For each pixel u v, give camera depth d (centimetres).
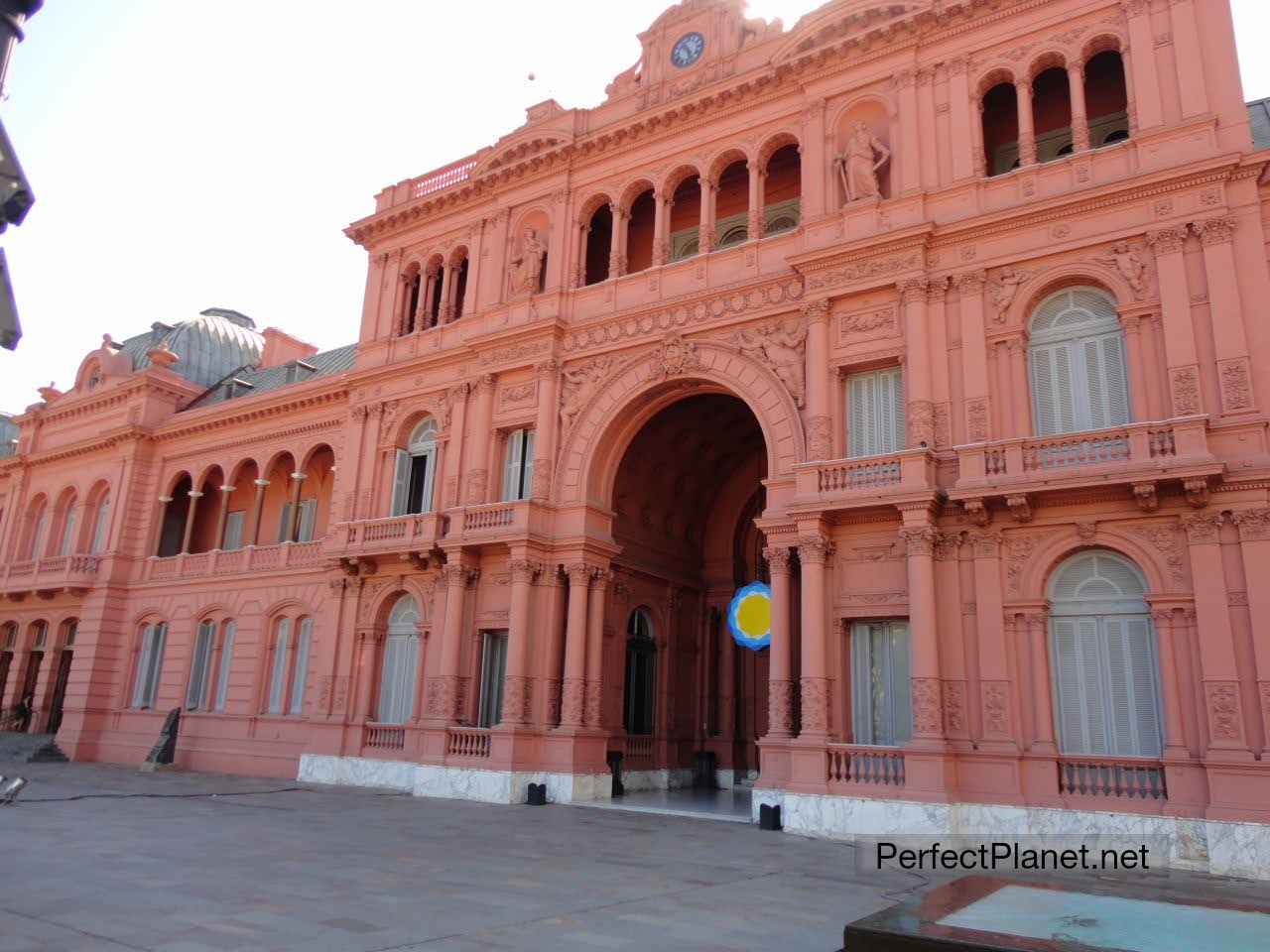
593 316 2627
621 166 2709
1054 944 484
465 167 3106
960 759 1791
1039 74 2261
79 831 1603
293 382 3875
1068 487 1739
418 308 3062
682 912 1082
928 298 2053
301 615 3194
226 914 994
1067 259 1934
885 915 554
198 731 3306
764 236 2417
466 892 1167
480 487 2673
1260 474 1611
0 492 4506
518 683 2405
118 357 4238
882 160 2202
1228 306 1725
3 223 409
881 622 1997
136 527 3844
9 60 401
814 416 2116
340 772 2727
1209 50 1891
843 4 2291
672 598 2928
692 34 2681
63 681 3900
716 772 2905
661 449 2858
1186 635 1659
